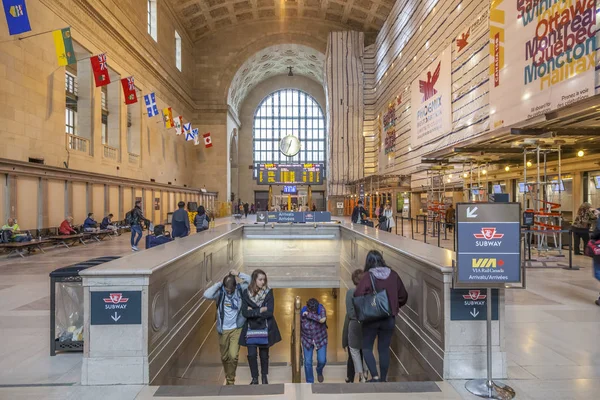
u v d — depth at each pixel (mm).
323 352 5441
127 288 3576
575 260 10242
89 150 18609
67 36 12820
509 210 3396
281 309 13242
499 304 3744
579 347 4246
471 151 12438
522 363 3848
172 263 4453
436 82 20375
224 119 39406
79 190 17047
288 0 36344
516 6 12250
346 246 12445
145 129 25797
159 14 28312
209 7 34938
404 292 4082
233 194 47875
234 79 40625
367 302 3844
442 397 3213
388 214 13852
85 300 3553
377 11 35188
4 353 4145
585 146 10922
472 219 3408
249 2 36000
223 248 9648
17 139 13438
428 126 21672
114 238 17672
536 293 6656
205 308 6789
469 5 16625
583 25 9320
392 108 30203
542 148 11539
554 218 11758
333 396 3176
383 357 4109
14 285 7504
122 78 21266
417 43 23938
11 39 13125
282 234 14648
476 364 3646
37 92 14578
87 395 3260
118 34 21125
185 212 10227
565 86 9992
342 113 37969
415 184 24562
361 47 38312
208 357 6375
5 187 12492
